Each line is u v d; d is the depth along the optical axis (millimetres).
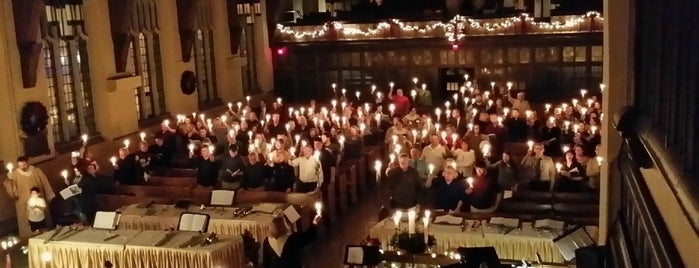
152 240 12453
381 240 12359
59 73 19531
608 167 8281
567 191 14719
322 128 20562
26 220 16453
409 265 10898
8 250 15633
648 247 5277
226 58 27594
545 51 28125
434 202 14773
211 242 12258
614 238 7574
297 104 31375
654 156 4781
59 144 19500
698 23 3963
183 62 25031
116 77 21234
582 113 20844
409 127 21453
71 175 19328
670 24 4820
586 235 10625
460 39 28656
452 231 12117
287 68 31344
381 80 30203
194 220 13055
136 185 17234
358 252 10328
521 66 28531
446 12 29844
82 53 20703
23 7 17547
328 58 30750
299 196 15328
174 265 12062
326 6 34469
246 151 20328
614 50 7895
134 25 22734
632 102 6723
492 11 29297
